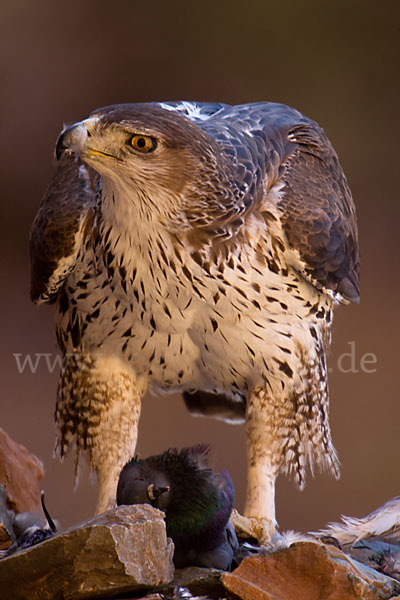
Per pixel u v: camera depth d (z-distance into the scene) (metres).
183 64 33.94
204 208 8.99
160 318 9.68
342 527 9.59
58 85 32.72
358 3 34.12
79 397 10.27
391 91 33.53
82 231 9.91
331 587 6.84
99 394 10.20
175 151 8.80
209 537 7.58
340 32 34.16
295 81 34.00
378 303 27.20
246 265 9.41
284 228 9.73
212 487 7.58
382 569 8.24
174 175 8.84
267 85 34.00
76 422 10.33
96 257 9.65
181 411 22.17
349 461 21.44
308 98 33.75
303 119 11.17
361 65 33.88
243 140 9.82
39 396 22.84
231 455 20.80
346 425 22.55
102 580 6.71
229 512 7.68
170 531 7.53
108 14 33.62
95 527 6.70
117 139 8.71
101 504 10.19
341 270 10.34
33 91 32.50
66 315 10.25
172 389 10.67
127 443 10.30
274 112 10.98
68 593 6.70
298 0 34.59
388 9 34.00
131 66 33.56
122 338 10.02
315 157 10.75
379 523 9.45
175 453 7.74
